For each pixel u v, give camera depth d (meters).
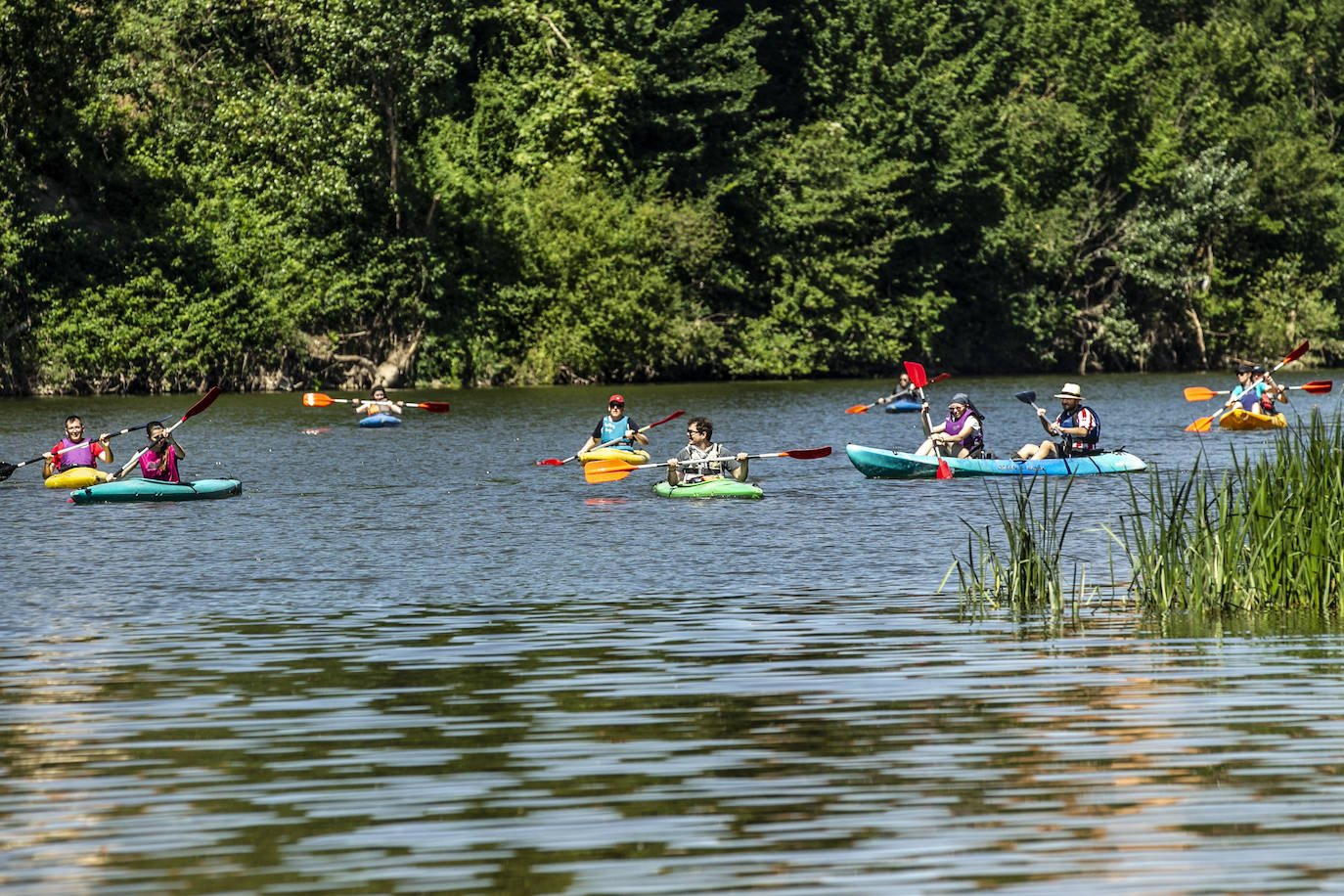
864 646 40.34
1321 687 35.00
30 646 40.94
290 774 28.72
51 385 180.75
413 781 28.23
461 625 43.66
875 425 134.75
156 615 45.47
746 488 76.50
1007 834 24.94
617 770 28.84
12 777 28.69
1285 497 46.00
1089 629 42.53
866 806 26.52
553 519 68.56
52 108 184.25
